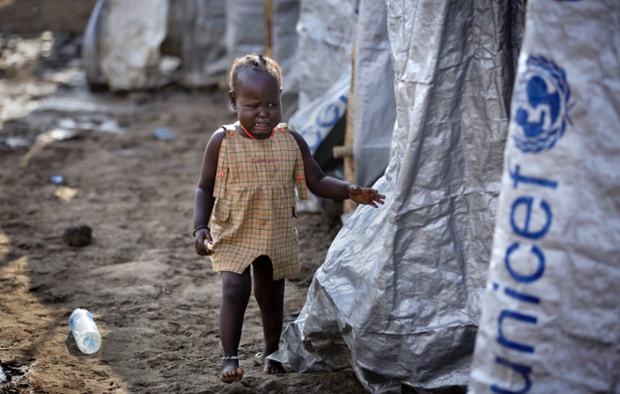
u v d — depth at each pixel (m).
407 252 3.40
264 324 3.94
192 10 13.14
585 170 2.49
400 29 3.55
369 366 3.50
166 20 13.01
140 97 12.81
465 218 3.42
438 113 3.35
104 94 13.19
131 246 6.27
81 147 9.84
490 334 2.60
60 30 18.25
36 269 5.66
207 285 5.39
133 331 4.57
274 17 8.57
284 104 8.69
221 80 13.52
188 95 13.12
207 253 3.51
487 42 3.30
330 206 6.67
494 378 2.60
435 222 3.39
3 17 18.30
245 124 3.51
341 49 6.68
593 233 2.50
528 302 2.53
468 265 3.43
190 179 8.48
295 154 3.66
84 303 5.04
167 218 7.09
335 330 3.71
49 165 8.97
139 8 12.92
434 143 3.36
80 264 5.82
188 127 10.96
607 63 2.50
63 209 7.34
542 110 2.52
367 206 3.93
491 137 3.34
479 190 3.39
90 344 4.26
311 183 3.73
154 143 10.07
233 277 3.60
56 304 5.03
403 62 3.50
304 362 3.95
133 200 7.69
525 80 2.54
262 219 3.60
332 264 3.81
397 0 3.56
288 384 3.80
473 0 3.28
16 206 7.40
